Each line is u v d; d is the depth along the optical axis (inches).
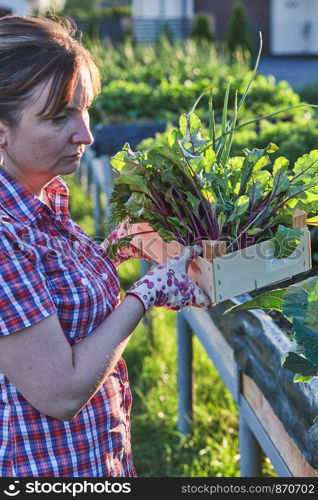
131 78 271.0
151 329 151.3
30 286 45.6
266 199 58.1
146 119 210.1
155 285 50.4
